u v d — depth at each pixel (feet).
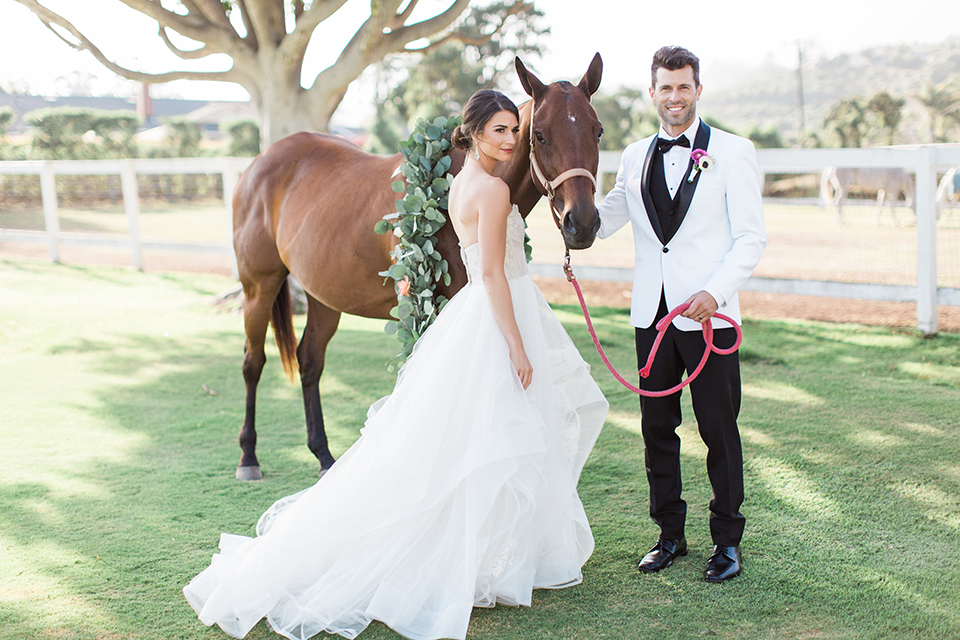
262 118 24.62
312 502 7.91
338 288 11.05
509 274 7.89
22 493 11.13
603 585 8.06
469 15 82.43
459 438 7.41
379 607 7.21
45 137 92.58
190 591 7.88
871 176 34.35
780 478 10.79
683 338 8.00
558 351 8.04
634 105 139.03
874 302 23.16
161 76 24.39
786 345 18.72
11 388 17.38
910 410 13.38
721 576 8.02
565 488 7.89
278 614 7.54
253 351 12.58
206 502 10.86
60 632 7.32
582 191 7.49
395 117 130.41
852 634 6.89
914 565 8.13
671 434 8.40
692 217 7.84
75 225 49.21
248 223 12.76
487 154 7.52
